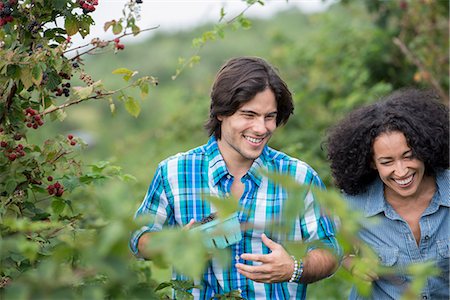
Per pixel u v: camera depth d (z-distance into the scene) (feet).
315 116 25.22
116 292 5.42
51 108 9.92
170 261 4.94
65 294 5.10
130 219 4.73
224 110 9.32
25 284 5.04
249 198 9.57
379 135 9.84
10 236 8.38
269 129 9.43
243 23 12.43
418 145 9.69
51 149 9.71
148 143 30.96
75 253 5.35
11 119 9.64
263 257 8.55
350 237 5.52
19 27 9.56
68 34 9.68
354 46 26.17
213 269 9.59
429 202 10.24
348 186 10.50
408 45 24.27
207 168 9.76
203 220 9.42
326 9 29.25
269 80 9.30
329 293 16.62
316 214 9.16
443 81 22.41
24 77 9.07
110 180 9.91
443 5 22.90
